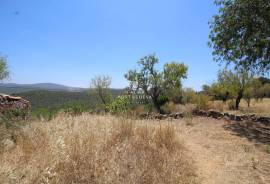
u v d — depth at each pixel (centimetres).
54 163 418
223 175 543
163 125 784
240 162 634
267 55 1330
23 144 504
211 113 1432
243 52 1359
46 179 376
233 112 1709
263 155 707
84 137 541
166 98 2059
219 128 1088
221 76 2405
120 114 857
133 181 424
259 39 1276
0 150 468
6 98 959
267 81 3447
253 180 526
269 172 574
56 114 891
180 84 2195
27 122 694
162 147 643
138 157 521
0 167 377
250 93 2211
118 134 632
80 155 455
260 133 1016
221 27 1367
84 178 411
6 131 575
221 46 1413
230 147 781
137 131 679
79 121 730
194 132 994
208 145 791
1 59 2017
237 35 1343
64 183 390
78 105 1266
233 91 2098
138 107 1681
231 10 1328
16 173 376
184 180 480
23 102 1026
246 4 1254
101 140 554
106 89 2252
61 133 579
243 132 1020
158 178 451
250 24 1270
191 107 1672
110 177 423
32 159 427
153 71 2098
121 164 472
